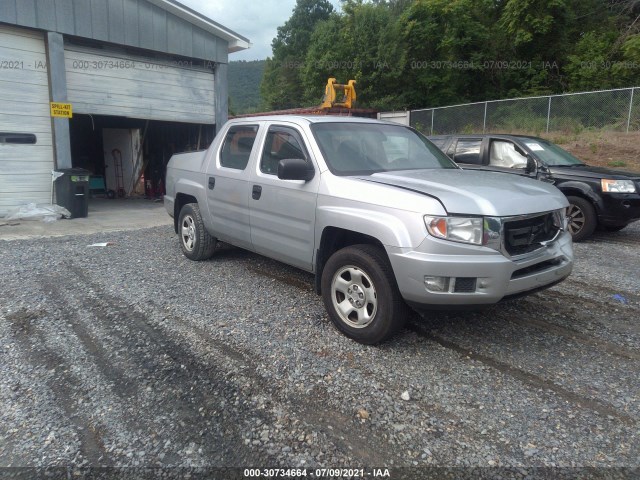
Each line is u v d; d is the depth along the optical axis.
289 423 2.95
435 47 28.09
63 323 4.43
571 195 8.01
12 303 4.92
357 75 28.28
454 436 2.83
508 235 3.55
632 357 3.80
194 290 5.30
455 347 3.94
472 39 27.75
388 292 3.70
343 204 4.04
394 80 28.30
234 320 4.46
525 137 8.67
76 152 16.50
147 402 3.19
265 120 5.25
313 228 4.34
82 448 2.77
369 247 3.91
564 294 5.21
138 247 7.41
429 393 3.26
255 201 5.03
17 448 2.77
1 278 5.73
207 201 5.91
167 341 4.04
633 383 3.40
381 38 27.62
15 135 9.87
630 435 2.83
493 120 19.64
